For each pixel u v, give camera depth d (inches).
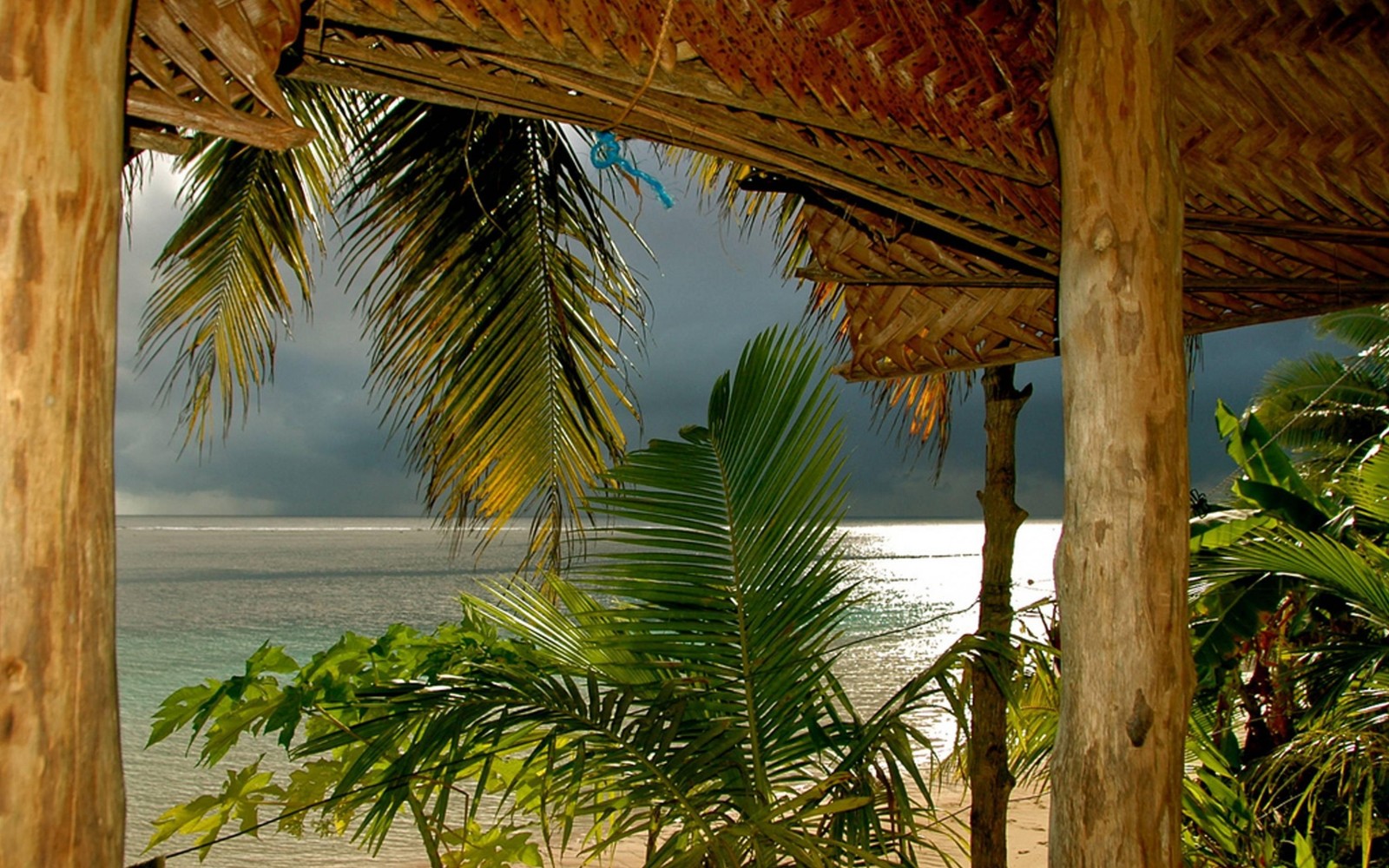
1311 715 170.2
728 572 110.3
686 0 62.7
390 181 168.2
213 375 183.8
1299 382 547.5
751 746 110.4
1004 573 137.3
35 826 36.6
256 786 114.6
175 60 47.6
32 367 37.5
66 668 37.7
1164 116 83.2
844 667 753.6
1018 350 112.8
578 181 177.6
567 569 133.2
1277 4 93.4
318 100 163.5
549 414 187.3
